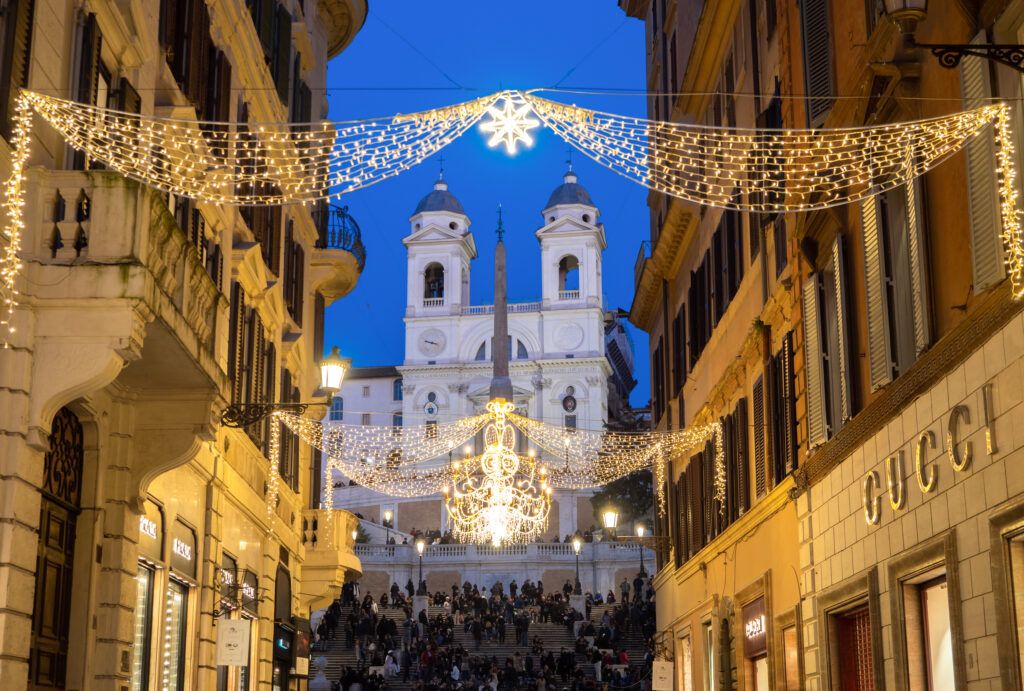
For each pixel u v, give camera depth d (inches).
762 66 858.8
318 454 1199.6
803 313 701.9
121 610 568.7
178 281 532.1
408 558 2925.7
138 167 529.7
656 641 1306.6
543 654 1978.3
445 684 1728.6
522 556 2925.7
